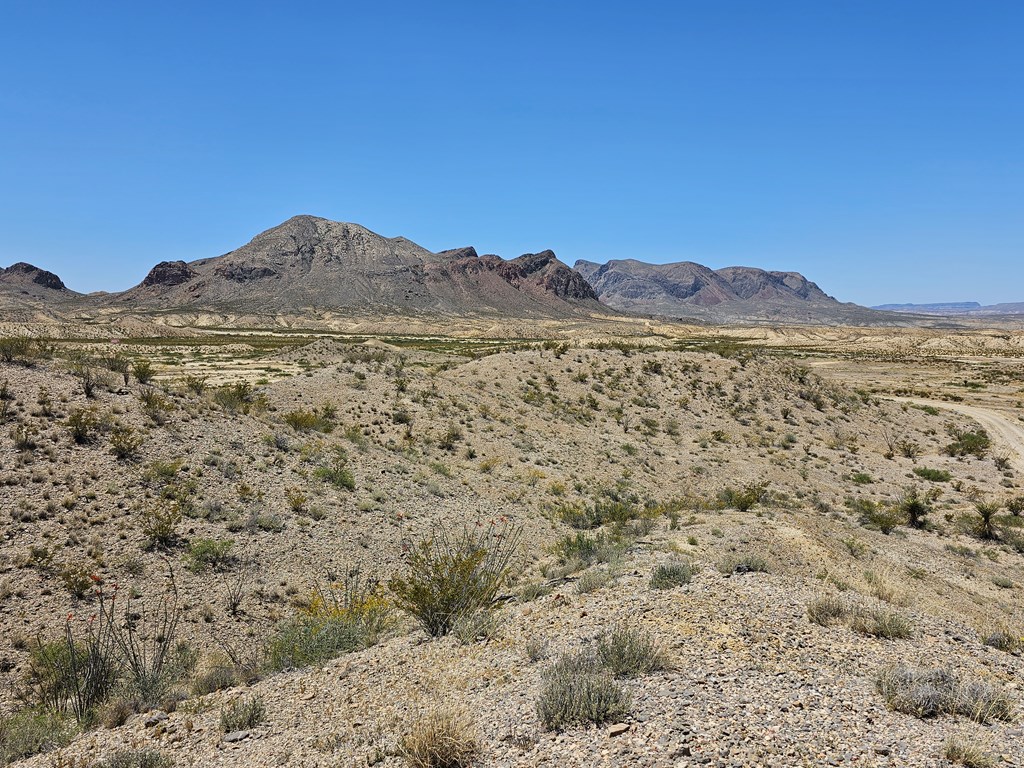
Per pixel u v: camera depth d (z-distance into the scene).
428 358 86.50
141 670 10.30
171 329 181.88
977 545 24.20
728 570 11.71
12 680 10.56
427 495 22.70
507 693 6.80
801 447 41.97
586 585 11.23
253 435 22.94
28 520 14.47
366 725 6.74
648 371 49.66
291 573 15.59
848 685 6.42
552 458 31.47
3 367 21.27
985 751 4.97
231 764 6.37
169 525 15.55
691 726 5.47
